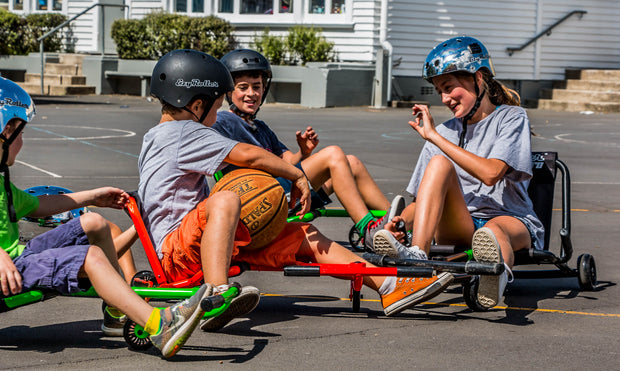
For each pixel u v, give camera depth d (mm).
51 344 3848
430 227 4312
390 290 4234
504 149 4574
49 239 3689
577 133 16219
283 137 14227
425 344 3875
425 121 4633
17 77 26250
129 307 3455
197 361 3600
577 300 4793
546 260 4660
